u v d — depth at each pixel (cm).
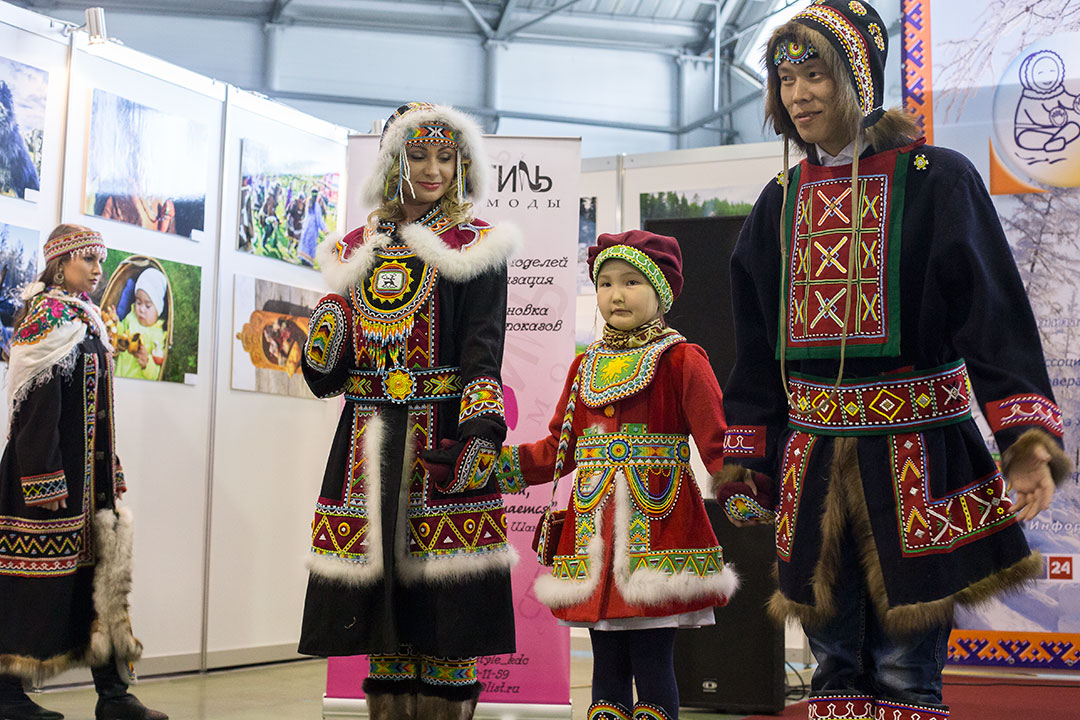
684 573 238
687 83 1095
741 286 205
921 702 171
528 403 387
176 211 501
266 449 546
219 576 515
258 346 543
